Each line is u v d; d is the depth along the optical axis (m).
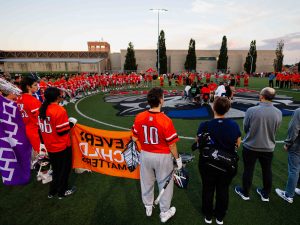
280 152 5.66
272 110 3.07
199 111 11.30
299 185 4.05
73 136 4.20
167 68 62.03
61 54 60.94
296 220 3.17
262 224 3.09
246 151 3.37
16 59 56.41
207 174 2.77
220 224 3.04
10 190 3.95
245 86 25.22
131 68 57.97
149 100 2.59
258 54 62.69
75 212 3.35
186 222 3.12
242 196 3.68
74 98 15.88
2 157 3.69
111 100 15.50
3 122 3.63
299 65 42.06
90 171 4.61
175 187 4.04
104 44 72.25
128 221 3.15
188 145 6.14
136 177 4.04
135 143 3.81
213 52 61.72
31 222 3.14
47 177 4.18
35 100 3.84
